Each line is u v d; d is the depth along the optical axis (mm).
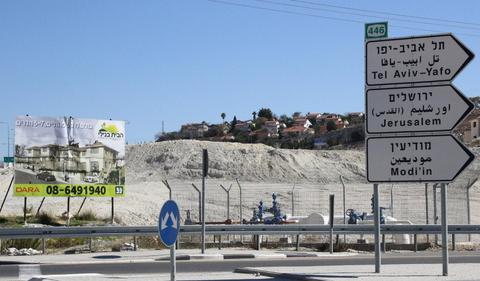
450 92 15117
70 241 28375
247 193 49500
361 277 15391
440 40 15211
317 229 27391
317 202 46688
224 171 61594
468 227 27797
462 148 15000
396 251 27984
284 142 110250
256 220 33688
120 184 34500
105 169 34250
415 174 15281
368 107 15672
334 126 119500
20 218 34031
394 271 16828
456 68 15078
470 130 86188
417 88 15328
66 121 33594
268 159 63875
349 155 67312
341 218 32750
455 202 42719
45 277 16984
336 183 58188
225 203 46125
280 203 46094
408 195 46688
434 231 27688
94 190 33812
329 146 99750
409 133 15359
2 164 69438
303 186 52906
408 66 15414
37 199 42375
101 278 16828
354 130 101312
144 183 53781
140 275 17953
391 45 15555
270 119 141500
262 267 19391
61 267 20531
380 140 15578
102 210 38750
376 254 16391
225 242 29859
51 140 33219
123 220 37094
